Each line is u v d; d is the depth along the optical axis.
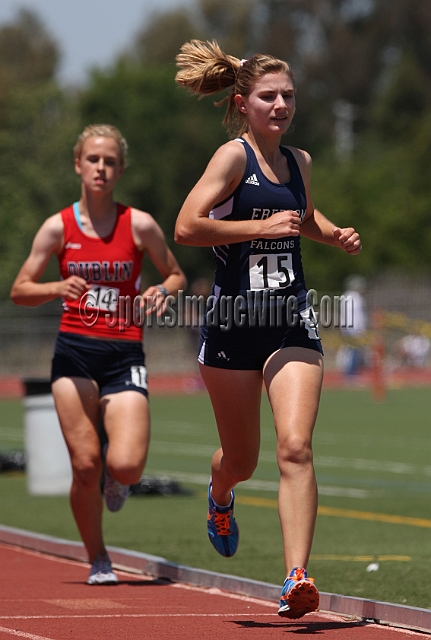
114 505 15.88
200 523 22.31
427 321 90.31
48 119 119.50
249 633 11.67
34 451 27.34
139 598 14.13
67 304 15.45
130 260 15.60
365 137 152.12
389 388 73.75
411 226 112.62
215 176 12.12
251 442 12.86
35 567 16.97
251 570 16.36
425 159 121.50
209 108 139.38
